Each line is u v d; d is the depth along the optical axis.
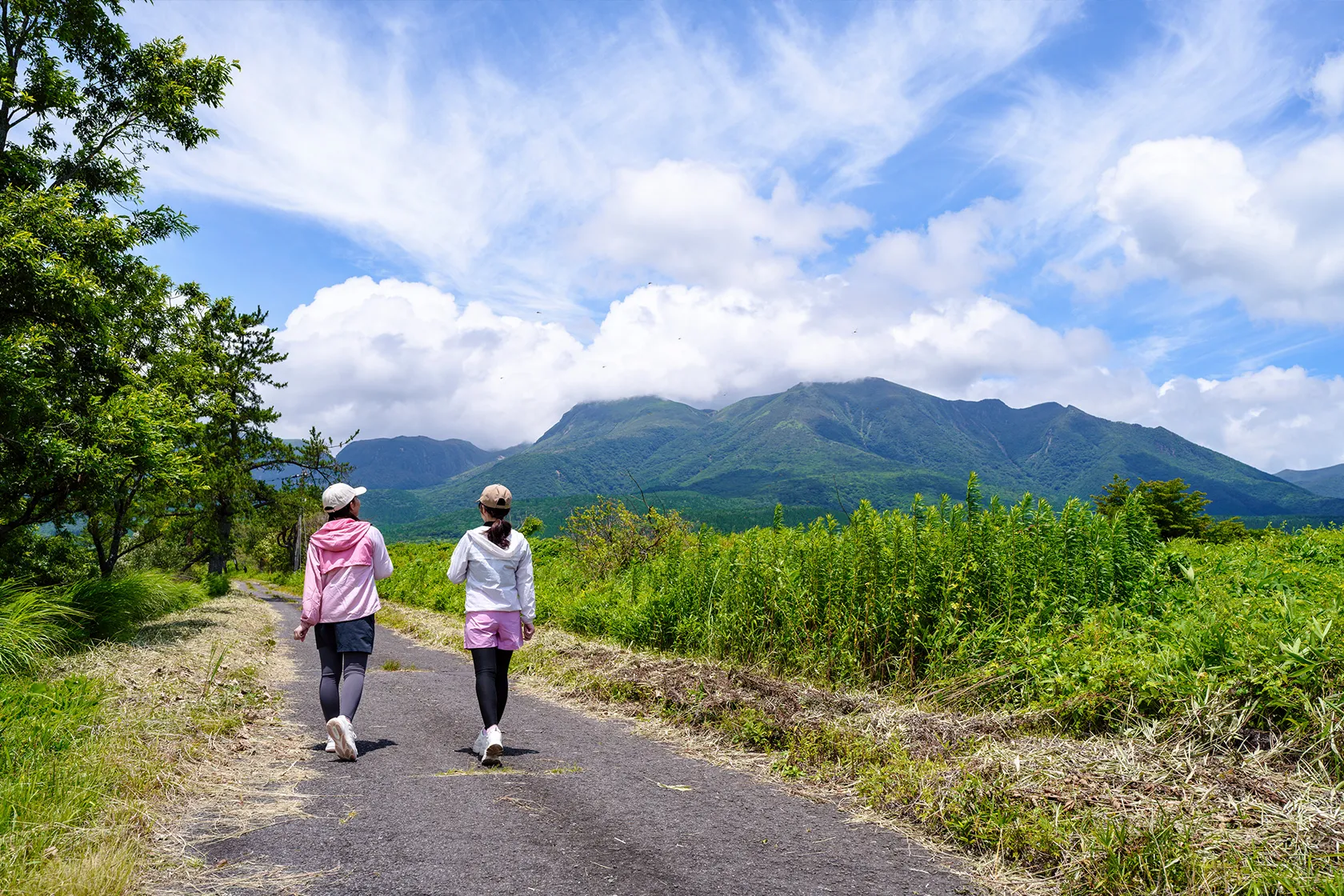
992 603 6.48
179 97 13.62
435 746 5.03
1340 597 5.93
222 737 4.94
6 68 11.63
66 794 3.27
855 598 6.91
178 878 2.70
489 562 4.82
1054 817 3.25
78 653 8.27
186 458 11.92
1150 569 6.54
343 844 3.10
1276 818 3.13
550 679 7.76
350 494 5.20
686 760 4.82
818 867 3.00
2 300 10.48
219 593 31.50
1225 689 4.29
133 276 12.39
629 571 14.62
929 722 4.88
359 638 4.84
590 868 2.90
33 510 11.45
